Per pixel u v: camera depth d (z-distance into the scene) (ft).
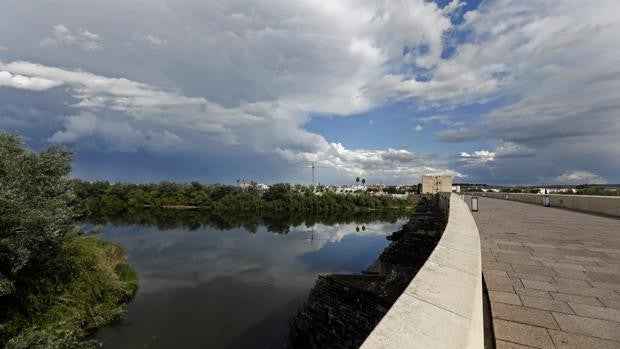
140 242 153.99
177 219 241.76
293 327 68.85
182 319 72.13
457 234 15.06
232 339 64.44
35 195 47.24
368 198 336.70
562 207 69.77
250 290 92.32
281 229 212.02
